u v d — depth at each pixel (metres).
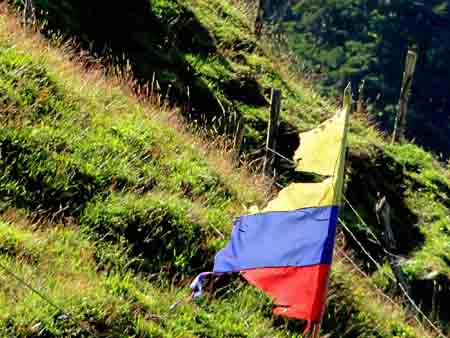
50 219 15.29
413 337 18.12
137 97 20.95
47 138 16.39
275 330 15.48
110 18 23.64
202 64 24.25
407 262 22.59
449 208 26.19
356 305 17.47
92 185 16.19
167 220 16.23
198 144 19.91
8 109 16.48
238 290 15.83
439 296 22.22
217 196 17.97
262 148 22.48
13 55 17.94
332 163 12.74
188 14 25.59
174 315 14.48
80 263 14.52
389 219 21.83
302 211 12.86
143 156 17.72
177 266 15.73
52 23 21.98
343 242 20.98
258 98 24.48
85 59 21.41
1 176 15.34
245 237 13.16
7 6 20.80
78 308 13.37
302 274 12.77
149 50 23.53
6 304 12.94
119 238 15.50
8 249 13.91
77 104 17.88
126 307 13.88
